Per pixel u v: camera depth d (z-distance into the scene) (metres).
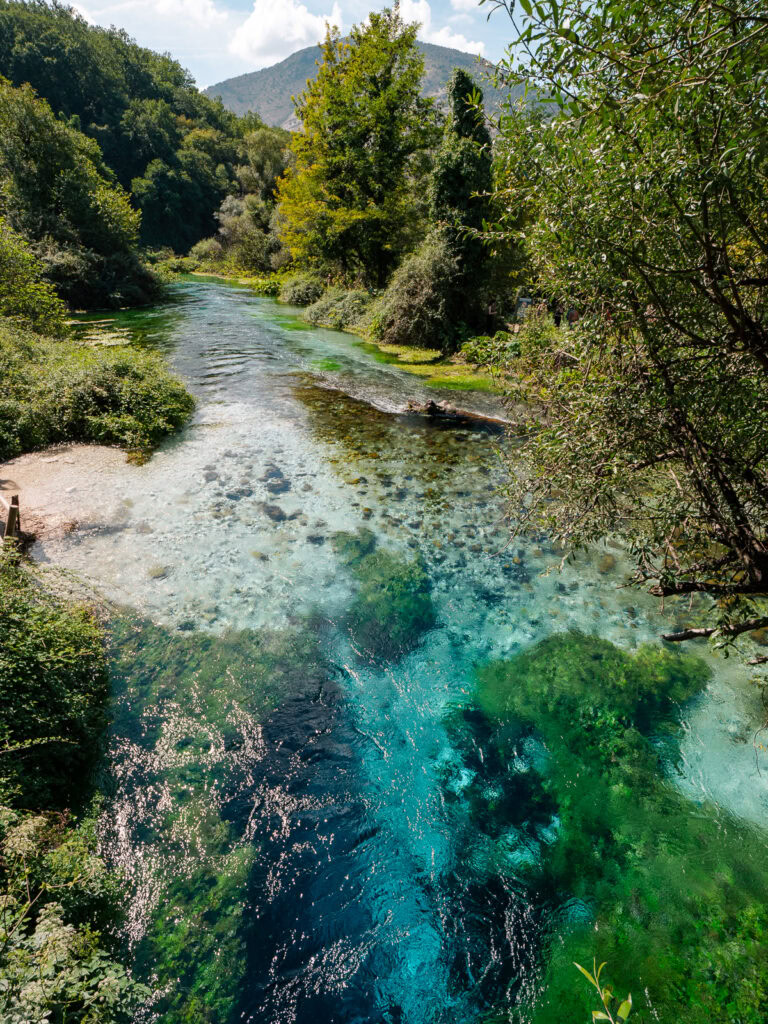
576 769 5.32
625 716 5.81
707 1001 3.64
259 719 5.80
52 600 6.42
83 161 29.94
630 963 3.89
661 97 2.13
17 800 4.38
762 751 5.36
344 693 6.16
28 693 5.00
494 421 13.90
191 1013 3.65
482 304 19.77
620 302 2.82
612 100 2.21
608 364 3.29
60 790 4.79
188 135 82.62
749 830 4.70
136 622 6.89
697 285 2.47
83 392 12.30
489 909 4.29
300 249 30.61
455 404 14.99
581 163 2.53
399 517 9.42
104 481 10.17
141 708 5.82
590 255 2.71
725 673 6.27
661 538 3.39
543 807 5.00
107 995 3.21
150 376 13.56
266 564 8.07
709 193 2.21
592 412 3.29
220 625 6.94
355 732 5.72
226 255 56.78
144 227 66.19
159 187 68.31
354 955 4.03
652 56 2.10
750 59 1.87
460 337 19.72
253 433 12.82
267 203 53.12
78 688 5.63
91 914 3.91
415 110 25.20
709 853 4.55
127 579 7.57
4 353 13.09
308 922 4.20
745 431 2.93
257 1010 3.71
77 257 27.88
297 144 26.61
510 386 4.39
